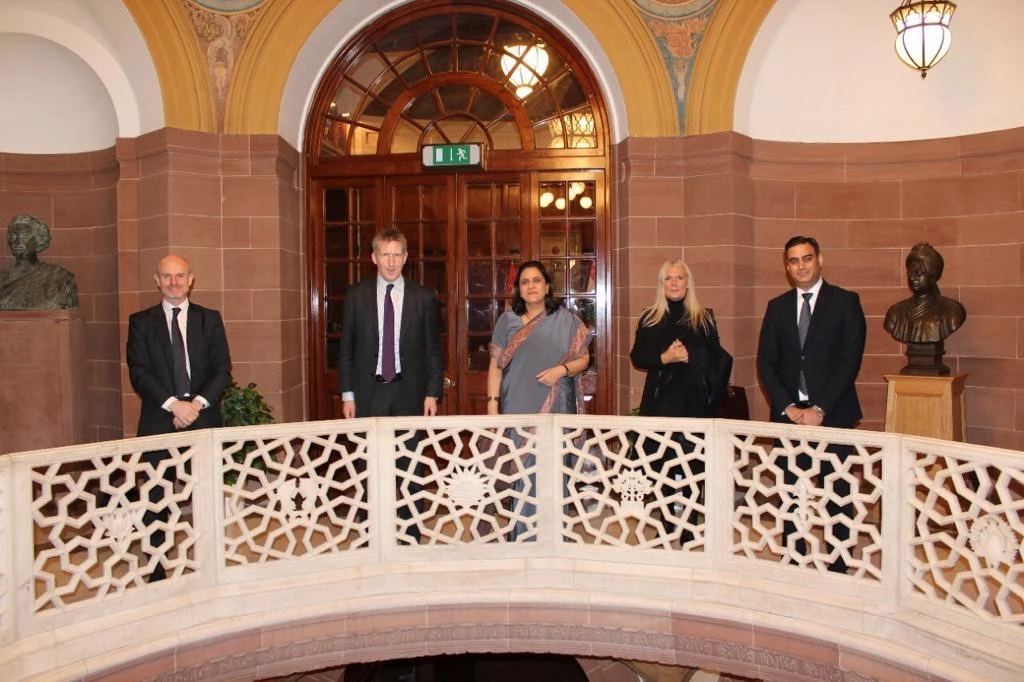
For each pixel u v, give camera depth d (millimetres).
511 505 4559
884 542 3379
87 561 3348
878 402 6102
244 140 5918
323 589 3801
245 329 5980
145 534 3510
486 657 8539
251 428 3736
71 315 5742
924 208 5965
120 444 3402
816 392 3783
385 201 6516
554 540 3988
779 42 5926
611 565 3895
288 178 6266
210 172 5902
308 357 6559
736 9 5656
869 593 3414
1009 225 5680
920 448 3250
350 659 3822
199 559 3666
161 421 4047
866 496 3418
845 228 6078
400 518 4219
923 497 5230
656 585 3799
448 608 3875
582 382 6438
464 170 6426
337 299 6594
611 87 6223
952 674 3049
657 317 4070
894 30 5797
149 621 3453
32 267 5820
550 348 4152
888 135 6027
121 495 3428
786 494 3607
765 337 3965
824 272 6113
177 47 5715
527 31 6379
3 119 6328
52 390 5633
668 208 5934
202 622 3596
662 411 4105
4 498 3111
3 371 5562
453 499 3943
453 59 6457
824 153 6062
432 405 4219
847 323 3777
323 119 6512
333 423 3836
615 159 6242
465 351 6496
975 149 5750
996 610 3570
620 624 3812
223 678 3613
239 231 5957
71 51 5938
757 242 6078
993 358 5758
